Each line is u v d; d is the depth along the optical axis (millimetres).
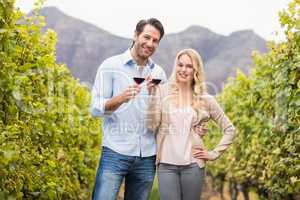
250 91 9586
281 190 6770
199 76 5379
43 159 5441
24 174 4637
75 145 7898
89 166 9047
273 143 7363
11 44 4570
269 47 7348
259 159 8656
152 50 5305
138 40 5285
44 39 6414
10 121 4523
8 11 4559
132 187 5512
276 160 6949
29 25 5484
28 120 5031
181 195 5453
